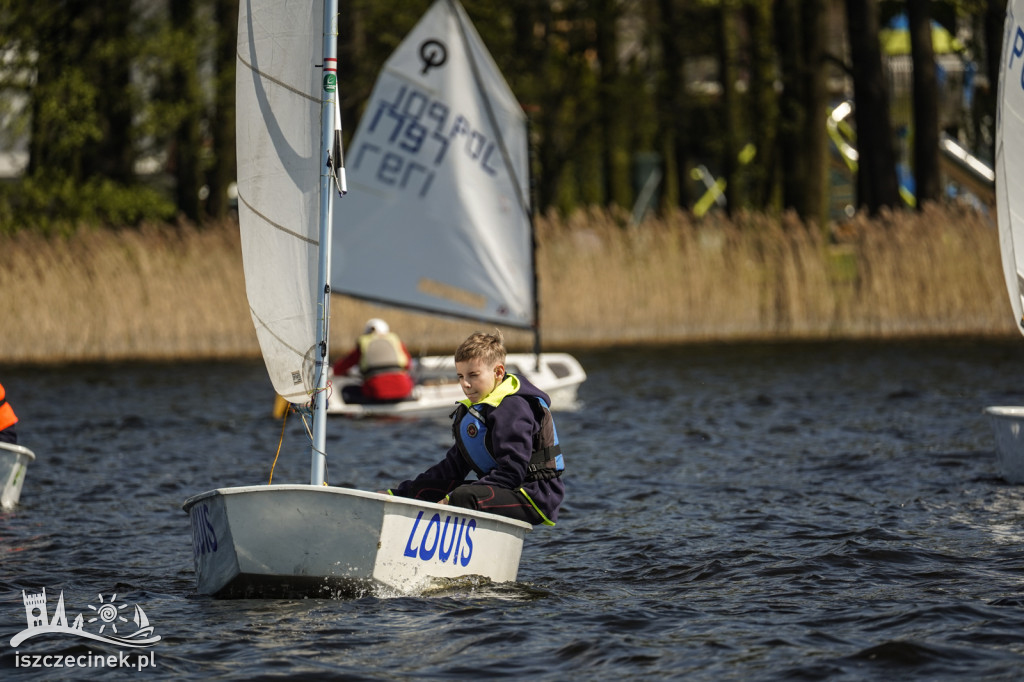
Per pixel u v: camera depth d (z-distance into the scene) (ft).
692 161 399.03
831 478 111.65
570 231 265.95
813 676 55.57
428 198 184.65
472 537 71.72
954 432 138.72
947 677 54.80
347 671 57.21
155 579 77.00
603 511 98.84
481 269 184.96
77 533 91.86
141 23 325.62
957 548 80.64
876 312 261.44
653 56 388.16
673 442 138.51
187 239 264.52
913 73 303.48
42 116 300.40
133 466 126.00
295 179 73.05
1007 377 191.21
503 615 66.44
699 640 61.41
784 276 265.54
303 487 67.05
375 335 169.17
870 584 71.92
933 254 258.16
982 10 318.24
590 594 71.46
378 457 131.75
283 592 69.15
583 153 378.53
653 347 254.27
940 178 304.09
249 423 160.97
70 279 257.14
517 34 363.35
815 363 219.20
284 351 73.15
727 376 204.64
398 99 183.01
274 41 72.95
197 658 59.47
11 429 105.50
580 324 261.03
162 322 256.52
